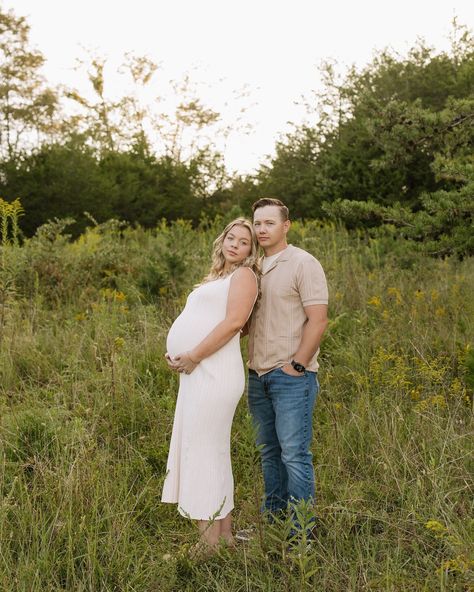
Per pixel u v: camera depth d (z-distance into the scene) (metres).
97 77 28.94
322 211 12.54
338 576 2.81
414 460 3.56
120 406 4.48
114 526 3.08
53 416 4.15
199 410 3.09
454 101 6.54
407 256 8.20
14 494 3.40
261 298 3.23
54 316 6.48
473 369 4.42
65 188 14.50
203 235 11.22
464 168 5.92
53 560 2.85
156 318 6.29
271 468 3.38
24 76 25.44
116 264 8.66
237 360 3.19
